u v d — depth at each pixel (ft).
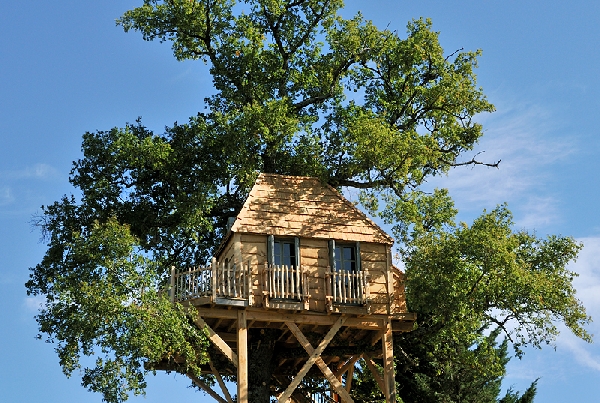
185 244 108.06
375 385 111.86
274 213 93.86
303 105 110.52
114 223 89.61
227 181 105.81
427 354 106.32
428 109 108.99
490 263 89.35
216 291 87.76
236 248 91.09
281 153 106.73
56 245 97.09
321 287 92.38
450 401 118.83
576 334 90.89
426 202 97.86
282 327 93.30
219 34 110.52
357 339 97.66
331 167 104.78
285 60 111.65
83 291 82.84
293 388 88.33
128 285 84.64
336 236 94.22
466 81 107.76
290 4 112.37
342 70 111.65
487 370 94.89
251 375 98.07
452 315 90.22
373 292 93.45
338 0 111.34
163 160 102.01
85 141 103.09
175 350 86.74
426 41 109.29
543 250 95.96
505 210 93.76
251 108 100.58
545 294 90.17
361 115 102.12
